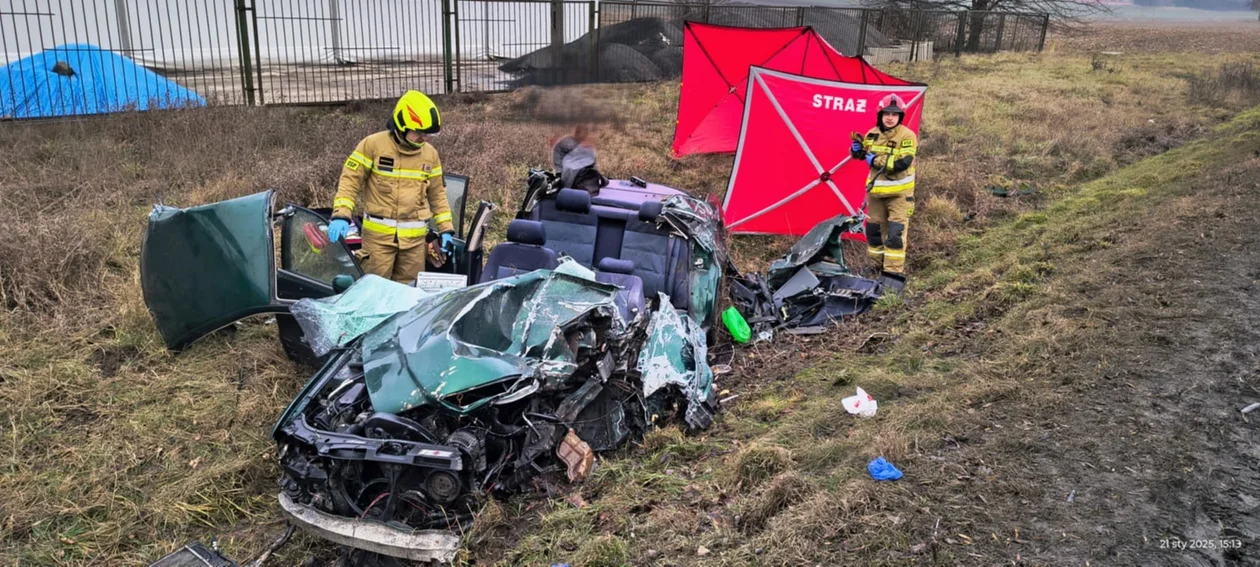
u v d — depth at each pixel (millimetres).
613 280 5605
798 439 4535
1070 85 18266
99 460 4449
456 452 3492
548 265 5289
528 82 16250
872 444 4242
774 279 7500
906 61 23094
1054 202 10203
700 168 11641
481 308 4258
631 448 4648
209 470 4375
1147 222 8047
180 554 3611
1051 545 3322
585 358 4406
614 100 14953
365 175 5672
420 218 5812
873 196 7797
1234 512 3445
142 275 5348
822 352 6219
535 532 3857
